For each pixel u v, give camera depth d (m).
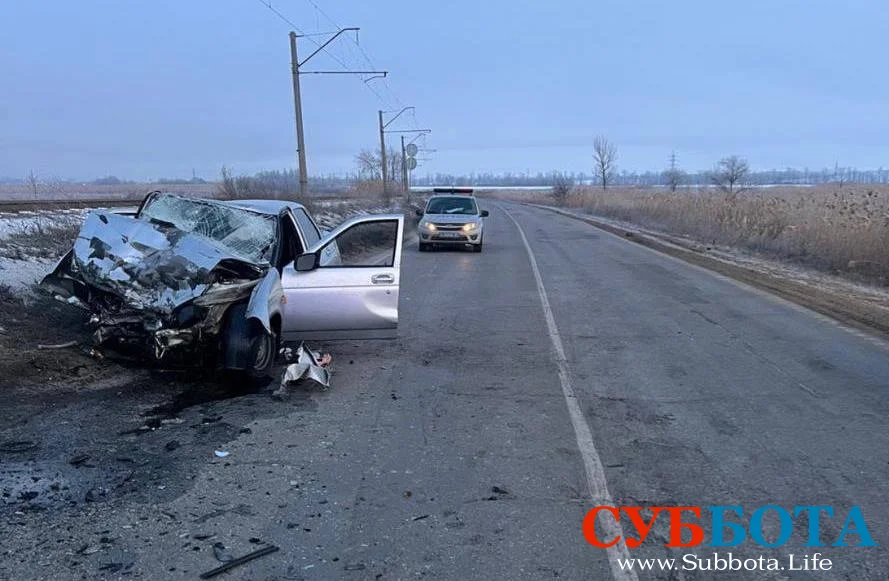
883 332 9.80
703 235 26.95
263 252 7.97
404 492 4.64
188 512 4.32
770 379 7.44
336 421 6.04
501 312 11.46
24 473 4.82
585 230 33.09
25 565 3.67
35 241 11.95
